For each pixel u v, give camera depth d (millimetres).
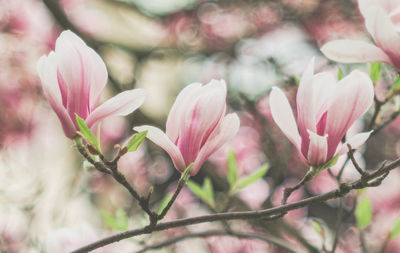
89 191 2324
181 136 909
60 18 2334
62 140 2553
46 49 2750
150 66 2600
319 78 909
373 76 1026
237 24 2617
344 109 894
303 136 903
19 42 2707
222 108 906
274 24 2543
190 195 2434
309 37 2480
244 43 2512
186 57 2641
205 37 2637
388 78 1240
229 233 1167
